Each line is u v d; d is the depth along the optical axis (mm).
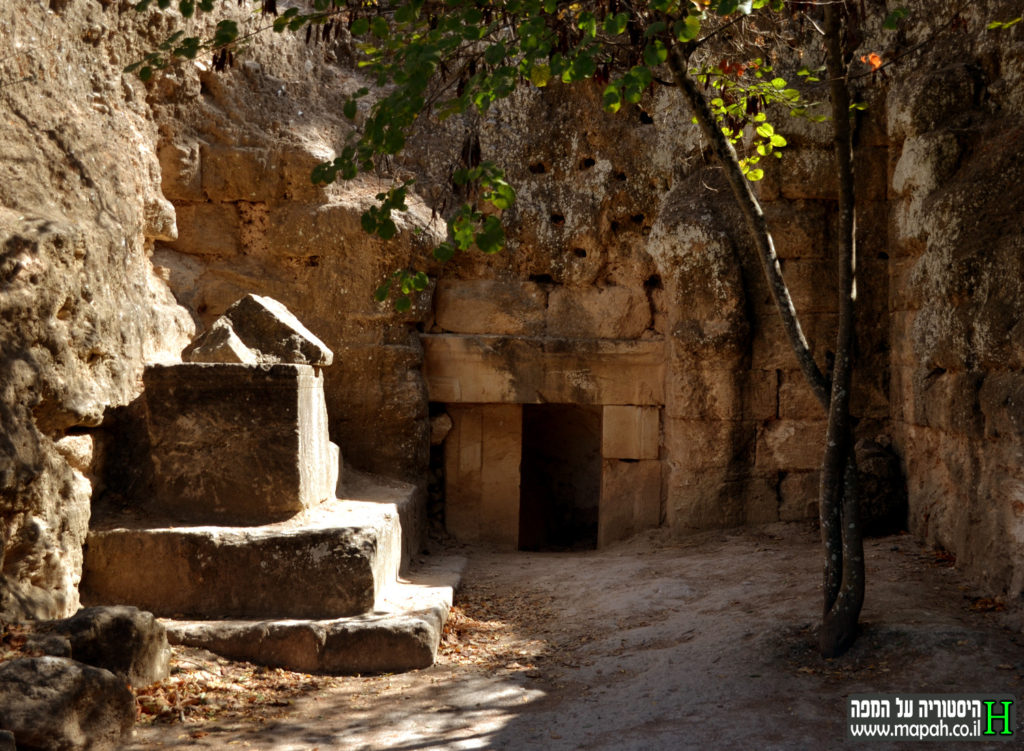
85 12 7000
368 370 8969
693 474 8719
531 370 9367
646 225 9406
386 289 4637
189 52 4730
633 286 9422
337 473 7785
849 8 5406
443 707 4938
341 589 5879
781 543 8094
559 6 5035
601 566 7992
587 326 9445
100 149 6777
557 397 9367
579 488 12070
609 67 5160
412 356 9078
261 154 8852
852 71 8336
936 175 7156
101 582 5812
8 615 4816
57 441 5605
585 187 9445
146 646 4922
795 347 5621
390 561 6824
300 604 5855
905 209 7836
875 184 8344
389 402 8961
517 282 9516
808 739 4258
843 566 5434
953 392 6512
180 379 6180
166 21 8125
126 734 4406
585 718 4703
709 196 8773
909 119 7520
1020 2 6996
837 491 5398
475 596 7312
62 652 4473
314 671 5516
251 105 8945
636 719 4637
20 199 5723
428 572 7746
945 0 7789
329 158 8977
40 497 5215
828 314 8500
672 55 5301
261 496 6168
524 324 9469
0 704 3959
